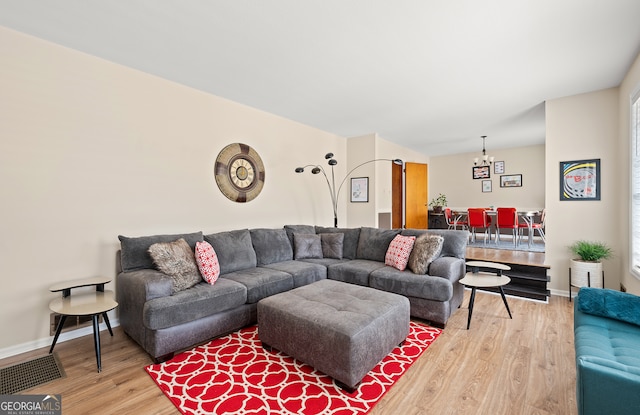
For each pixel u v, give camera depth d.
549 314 3.13
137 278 2.36
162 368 2.10
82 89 2.64
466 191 8.29
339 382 1.88
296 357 2.09
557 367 2.10
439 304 2.80
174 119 3.29
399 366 2.12
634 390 1.10
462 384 1.91
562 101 3.70
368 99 3.82
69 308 2.13
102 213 2.77
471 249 5.45
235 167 3.92
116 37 2.41
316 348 1.96
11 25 2.24
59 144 2.52
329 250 4.07
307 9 2.05
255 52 2.64
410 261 3.27
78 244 2.63
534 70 2.97
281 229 4.11
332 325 1.90
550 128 3.77
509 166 7.62
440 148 7.53
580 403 1.22
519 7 2.01
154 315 2.11
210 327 2.47
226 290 2.57
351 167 5.97
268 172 4.39
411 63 2.84
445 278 2.89
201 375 2.01
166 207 3.23
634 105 2.83
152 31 2.33
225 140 3.80
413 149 7.67
